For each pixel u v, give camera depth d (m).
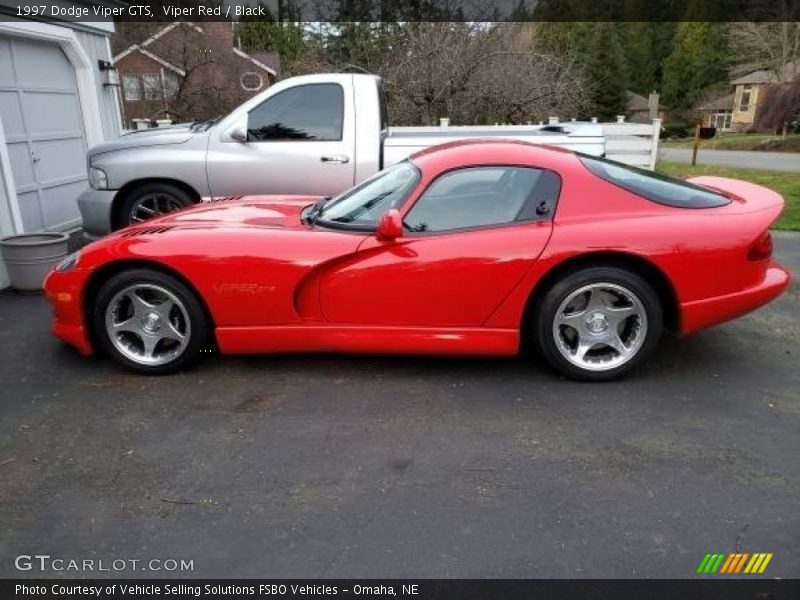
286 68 22.39
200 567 2.11
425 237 3.37
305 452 2.79
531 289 3.33
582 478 2.59
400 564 2.11
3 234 5.69
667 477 2.59
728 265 3.31
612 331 3.43
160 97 23.48
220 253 3.37
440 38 13.75
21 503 2.45
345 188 5.73
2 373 3.65
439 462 2.71
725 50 48.84
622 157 8.43
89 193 5.82
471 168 3.44
